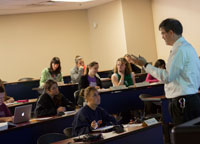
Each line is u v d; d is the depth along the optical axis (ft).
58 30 38.04
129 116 20.03
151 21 35.47
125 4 34.27
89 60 39.17
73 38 38.60
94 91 12.06
